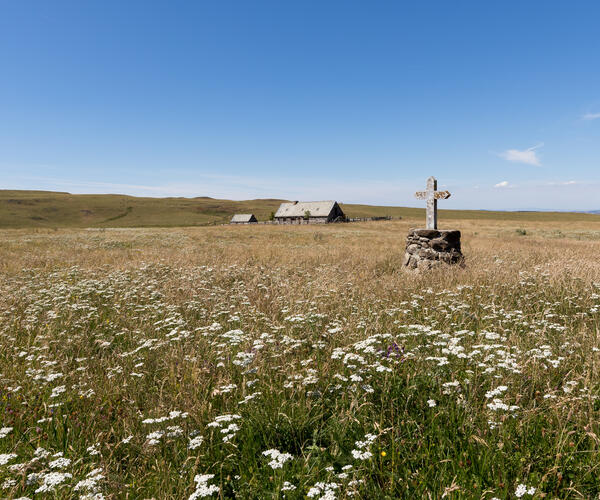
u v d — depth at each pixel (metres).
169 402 3.42
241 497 2.30
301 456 2.73
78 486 2.16
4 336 5.38
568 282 7.73
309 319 5.22
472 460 2.45
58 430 2.99
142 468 2.66
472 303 6.56
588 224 61.72
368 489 2.30
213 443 2.86
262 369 3.84
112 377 4.02
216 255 16.30
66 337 5.21
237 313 6.14
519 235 36.97
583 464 2.41
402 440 2.74
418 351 3.95
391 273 11.52
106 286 9.09
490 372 3.28
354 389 3.16
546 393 3.23
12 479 2.40
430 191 11.73
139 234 34.19
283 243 26.27
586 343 4.32
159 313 6.55
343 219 87.19
